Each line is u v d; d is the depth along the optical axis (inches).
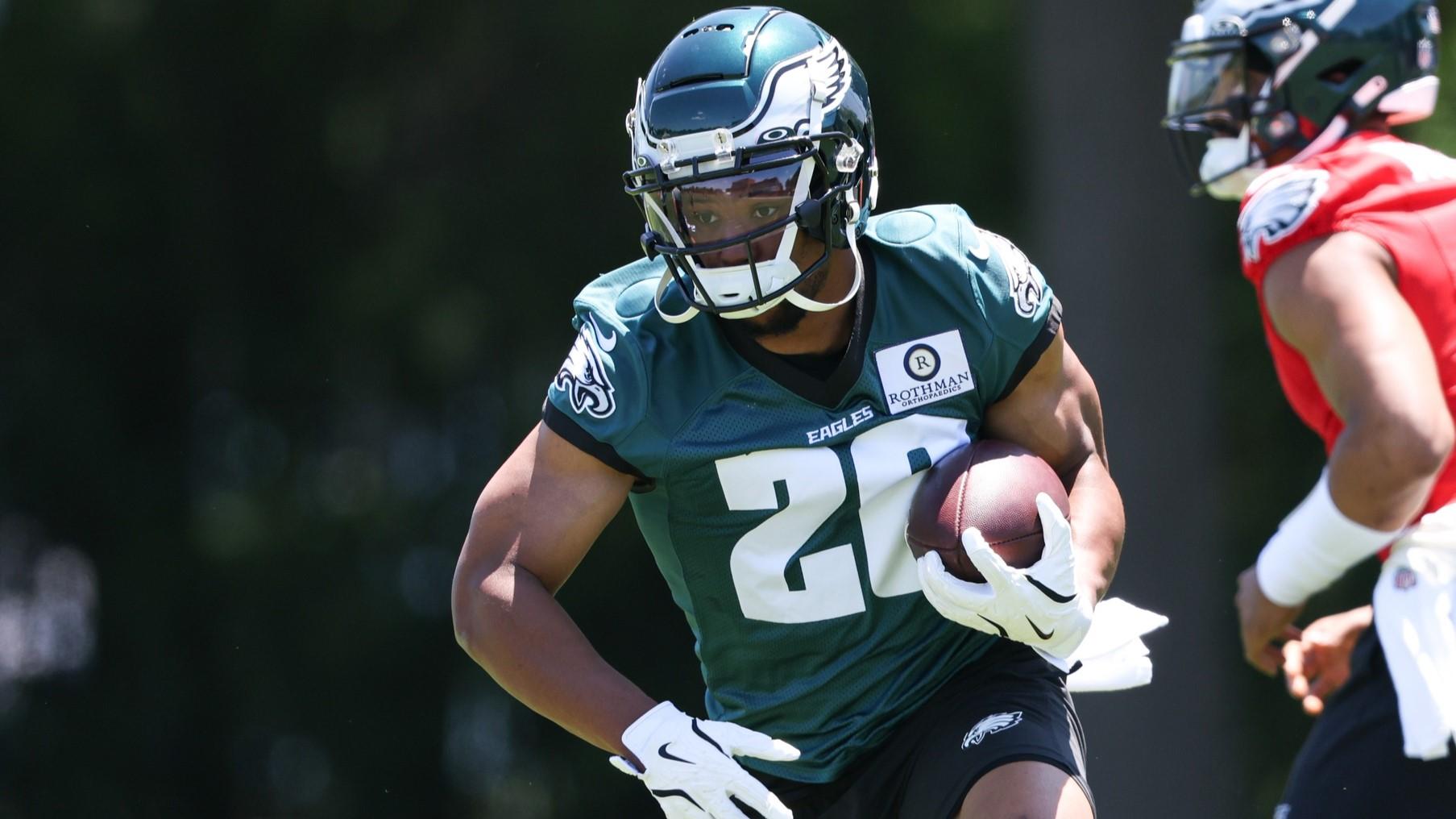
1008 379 481.7
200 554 1879.9
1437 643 444.1
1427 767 449.1
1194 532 1029.2
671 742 428.5
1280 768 1395.2
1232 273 1403.8
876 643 478.6
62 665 1991.9
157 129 1882.4
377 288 1851.6
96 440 1984.5
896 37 1621.6
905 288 477.1
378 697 1849.2
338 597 1823.3
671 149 449.1
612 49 1731.1
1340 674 528.4
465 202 1815.9
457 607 466.3
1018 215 1594.5
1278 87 500.7
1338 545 440.8
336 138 1886.1
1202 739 993.5
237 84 1887.3
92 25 1830.7
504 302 1800.0
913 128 1617.9
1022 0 1552.7
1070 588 431.8
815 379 467.2
